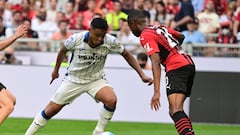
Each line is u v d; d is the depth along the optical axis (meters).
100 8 49.00
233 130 34.38
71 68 25.58
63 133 31.31
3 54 40.44
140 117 37.44
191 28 45.12
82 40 24.81
